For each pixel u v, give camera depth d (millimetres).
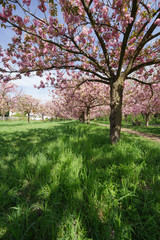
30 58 4398
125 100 11422
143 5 3545
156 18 3443
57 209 1486
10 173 2238
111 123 4520
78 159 2703
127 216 1438
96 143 4477
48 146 3979
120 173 2258
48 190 1773
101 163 2789
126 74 4574
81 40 3727
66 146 3826
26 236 1186
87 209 1488
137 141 5430
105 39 3822
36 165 2443
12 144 4738
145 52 4695
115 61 4707
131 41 4145
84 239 1132
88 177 1924
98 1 3166
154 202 1593
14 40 3754
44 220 1257
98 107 22203
